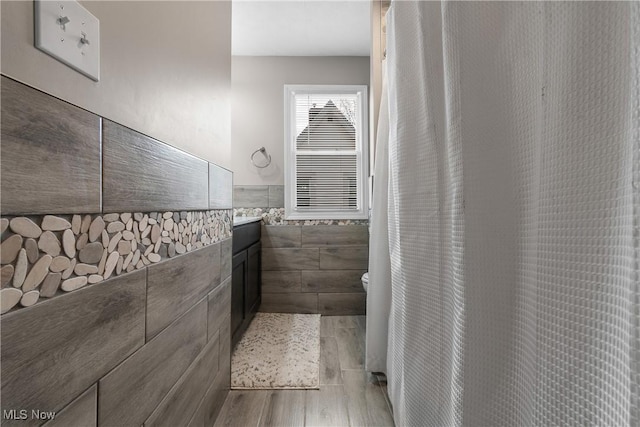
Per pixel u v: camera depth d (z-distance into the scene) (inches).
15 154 17.1
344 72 118.0
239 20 97.4
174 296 36.2
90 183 22.6
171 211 35.4
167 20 35.0
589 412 19.4
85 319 22.2
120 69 26.5
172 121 36.2
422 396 40.8
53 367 19.6
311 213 117.2
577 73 20.3
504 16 27.3
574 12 20.6
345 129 119.0
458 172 30.4
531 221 24.8
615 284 18.1
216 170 50.9
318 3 90.7
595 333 19.2
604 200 18.8
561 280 21.5
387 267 65.1
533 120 24.6
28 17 17.9
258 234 109.9
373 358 65.1
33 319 18.2
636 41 16.2
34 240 18.2
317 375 66.9
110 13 25.3
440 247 37.9
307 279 114.0
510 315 26.5
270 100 117.6
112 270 25.1
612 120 18.4
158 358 32.5
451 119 31.5
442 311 37.4
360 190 117.6
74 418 21.3
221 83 53.5
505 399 26.5
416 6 43.8
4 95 16.5
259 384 63.3
